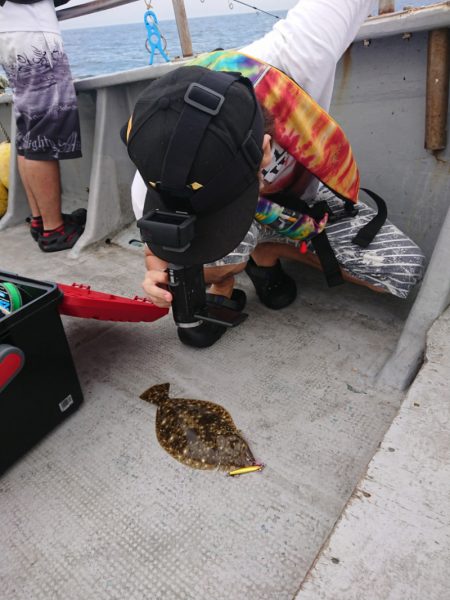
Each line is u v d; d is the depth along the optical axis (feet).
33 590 3.14
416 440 3.21
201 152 2.61
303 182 4.69
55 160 7.77
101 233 8.37
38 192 7.93
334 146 4.08
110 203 8.39
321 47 3.87
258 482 3.70
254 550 3.22
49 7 6.80
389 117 5.52
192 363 5.12
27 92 7.06
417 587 2.43
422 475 2.98
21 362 3.69
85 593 3.09
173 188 2.75
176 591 3.04
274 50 4.02
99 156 8.04
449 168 5.34
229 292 5.72
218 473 3.81
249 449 3.95
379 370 4.70
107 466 3.98
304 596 2.48
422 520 2.74
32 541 3.45
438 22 4.40
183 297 3.95
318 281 6.37
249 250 4.95
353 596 2.44
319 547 3.19
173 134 2.61
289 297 5.84
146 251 4.62
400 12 5.12
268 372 4.87
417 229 5.92
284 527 3.35
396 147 5.64
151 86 2.93
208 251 3.18
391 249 4.95
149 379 4.94
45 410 4.18
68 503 3.70
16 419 3.91
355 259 5.00
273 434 4.11
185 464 3.90
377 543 2.66
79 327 5.98
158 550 3.30
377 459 3.12
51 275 7.51
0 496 3.81
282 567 3.10
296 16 3.91
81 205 10.12
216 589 3.02
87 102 8.59
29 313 3.69
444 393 3.52
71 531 3.49
